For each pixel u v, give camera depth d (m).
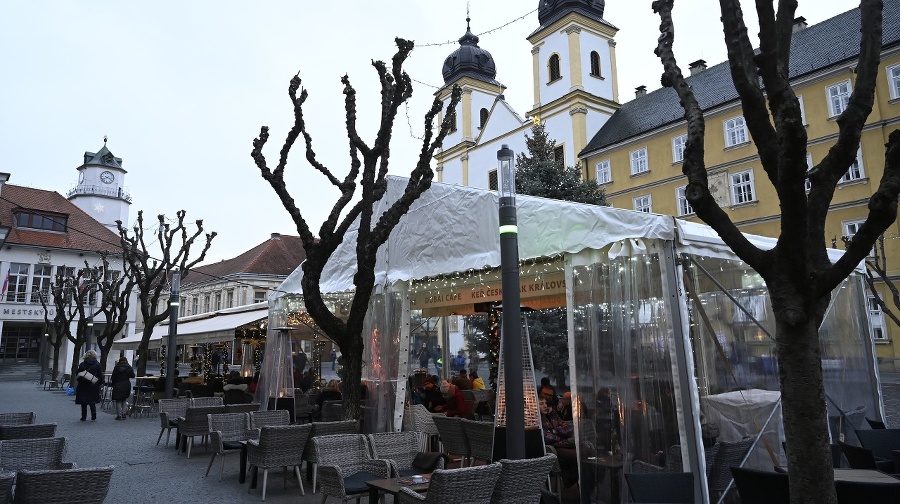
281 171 8.75
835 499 3.57
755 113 3.94
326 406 10.48
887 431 6.96
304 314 13.43
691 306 6.57
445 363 17.70
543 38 42.03
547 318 20.61
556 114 40.06
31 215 41.84
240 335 17.47
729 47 3.99
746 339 7.25
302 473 8.67
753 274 7.61
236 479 8.31
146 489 7.69
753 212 29.50
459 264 8.66
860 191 25.83
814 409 3.63
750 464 6.55
